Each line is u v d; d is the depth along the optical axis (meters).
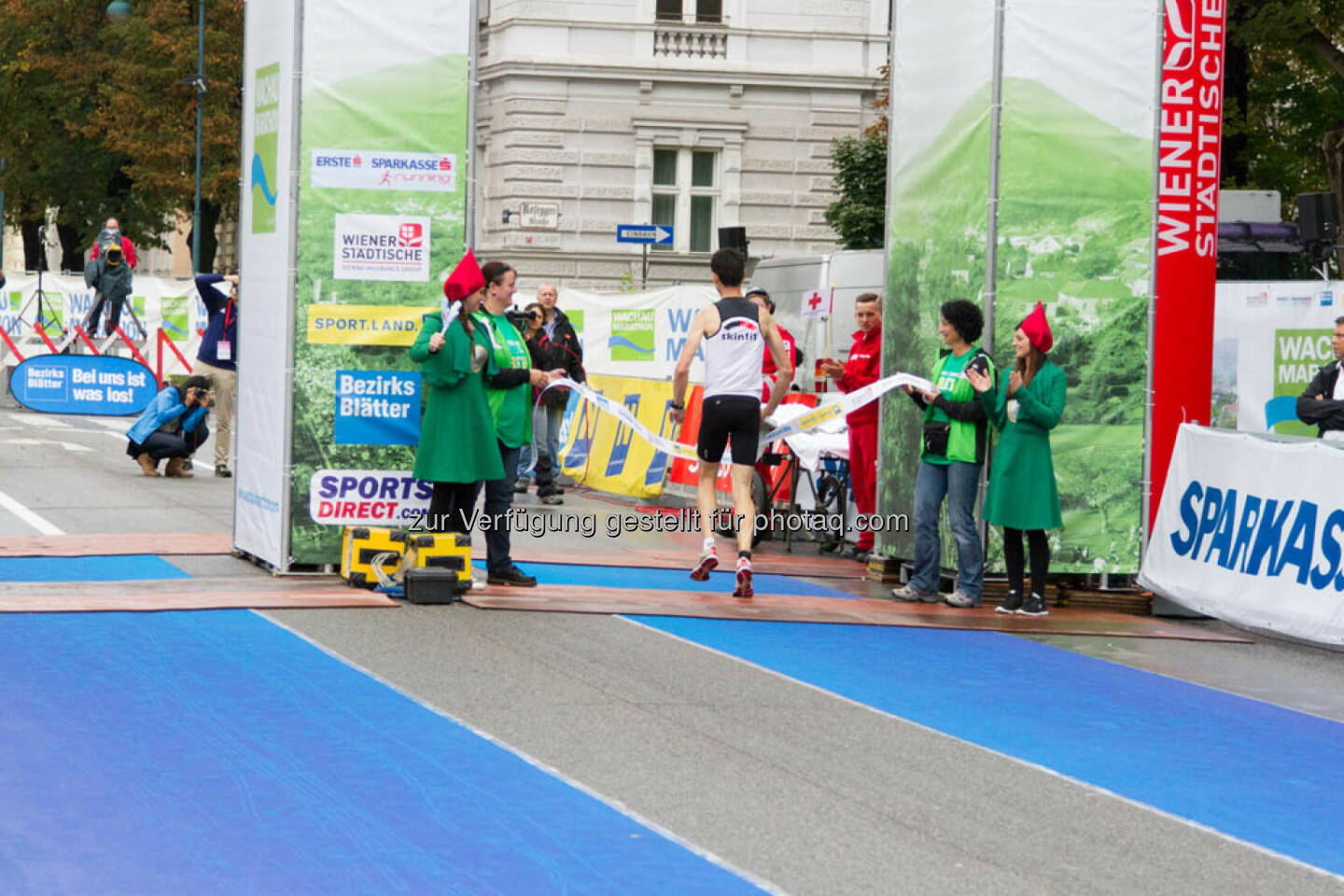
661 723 11.09
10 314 40.28
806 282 32.62
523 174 53.50
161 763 9.58
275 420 16.30
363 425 16.25
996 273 17.16
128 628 13.37
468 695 11.57
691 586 17.34
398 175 16.22
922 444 17.77
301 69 15.94
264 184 16.61
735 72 54.22
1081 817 9.50
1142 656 14.93
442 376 15.49
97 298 40.03
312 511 16.19
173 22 62.69
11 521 19.66
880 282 30.94
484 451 15.66
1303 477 15.92
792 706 11.91
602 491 26.78
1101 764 10.80
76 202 68.00
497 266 16.17
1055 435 17.42
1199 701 13.04
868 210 47.38
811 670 13.27
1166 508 17.53
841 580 18.84
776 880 8.02
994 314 17.17
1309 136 48.59
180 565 16.77
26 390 36.16
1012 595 16.84
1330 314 26.17
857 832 8.91
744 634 14.66
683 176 54.72
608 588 16.69
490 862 8.09
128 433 25.22
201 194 62.41
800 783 9.81
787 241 55.25
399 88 16.16
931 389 17.06
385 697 11.41
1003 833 9.08
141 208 68.25
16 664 11.94
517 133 53.38
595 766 9.93
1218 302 26.48
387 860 8.07
